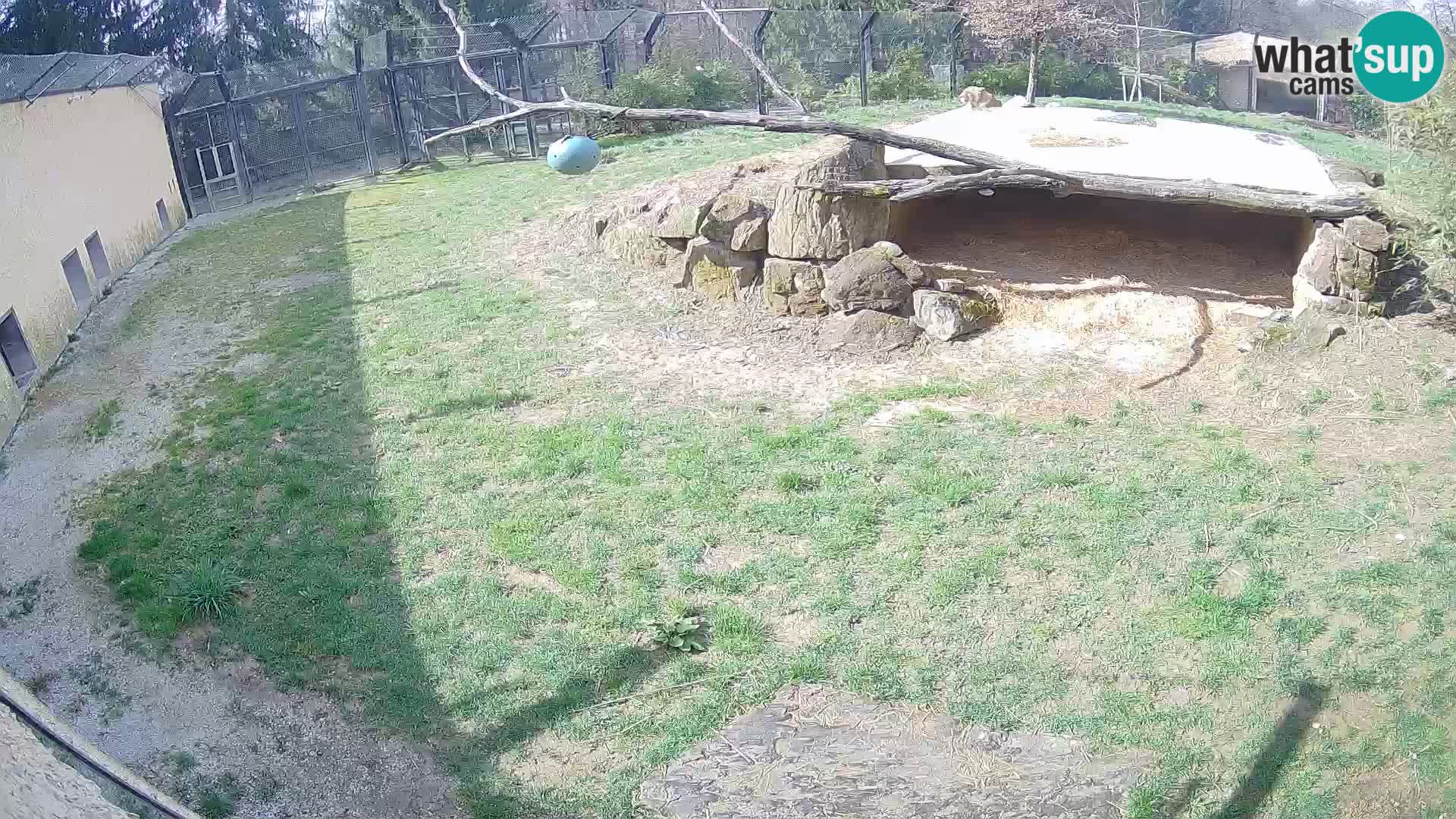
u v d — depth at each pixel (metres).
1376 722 5.78
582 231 14.90
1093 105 22.64
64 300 13.93
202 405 10.90
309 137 23.19
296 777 5.90
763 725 6.09
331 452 9.47
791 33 27.33
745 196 12.11
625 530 7.93
